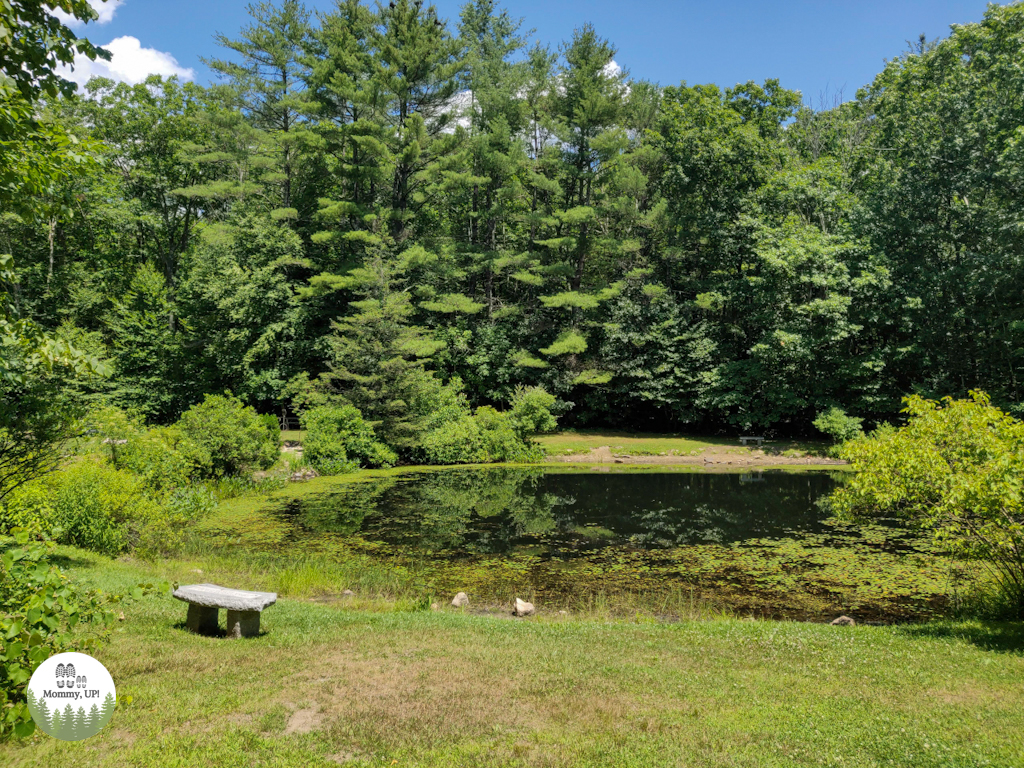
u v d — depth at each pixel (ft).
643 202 118.01
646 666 18.56
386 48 107.65
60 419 25.44
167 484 41.93
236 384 101.50
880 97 102.99
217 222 117.80
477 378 109.91
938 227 90.33
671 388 105.70
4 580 11.61
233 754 11.93
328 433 77.77
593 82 108.27
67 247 104.78
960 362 90.53
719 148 100.68
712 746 12.84
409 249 101.30
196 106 118.42
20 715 10.21
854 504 26.13
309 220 112.88
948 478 22.09
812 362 95.20
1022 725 13.96
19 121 14.33
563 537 43.70
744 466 86.12
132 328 97.71
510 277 122.62
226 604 20.10
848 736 13.35
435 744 12.80
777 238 94.32
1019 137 74.84
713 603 30.04
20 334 16.29
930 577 33.45
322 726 13.55
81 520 31.94
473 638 21.20
